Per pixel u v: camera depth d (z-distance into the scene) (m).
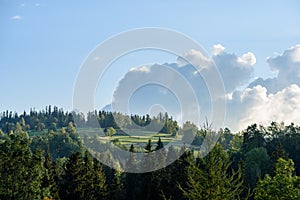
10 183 50.41
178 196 56.59
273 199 41.38
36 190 51.50
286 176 43.03
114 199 64.94
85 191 63.19
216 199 20.98
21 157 51.66
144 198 61.09
